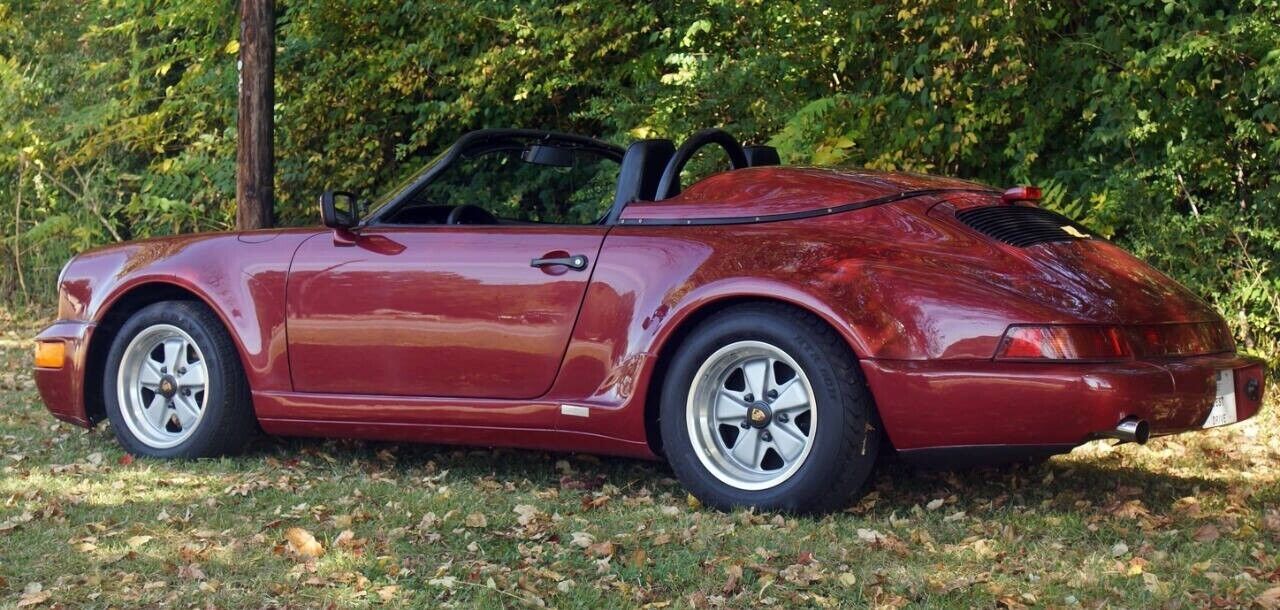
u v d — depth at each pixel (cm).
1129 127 671
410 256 457
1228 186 684
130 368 517
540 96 998
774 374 402
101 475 477
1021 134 722
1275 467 493
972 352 371
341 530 388
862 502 421
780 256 400
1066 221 446
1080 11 722
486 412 443
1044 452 371
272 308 482
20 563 353
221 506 423
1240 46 636
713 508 409
